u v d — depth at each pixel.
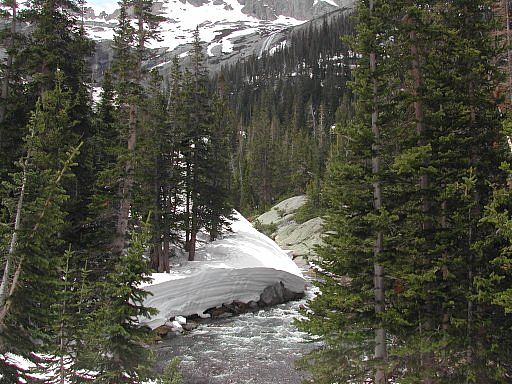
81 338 11.66
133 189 22.66
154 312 11.10
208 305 29.03
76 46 23.12
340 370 13.13
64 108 17.95
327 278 13.73
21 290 10.76
